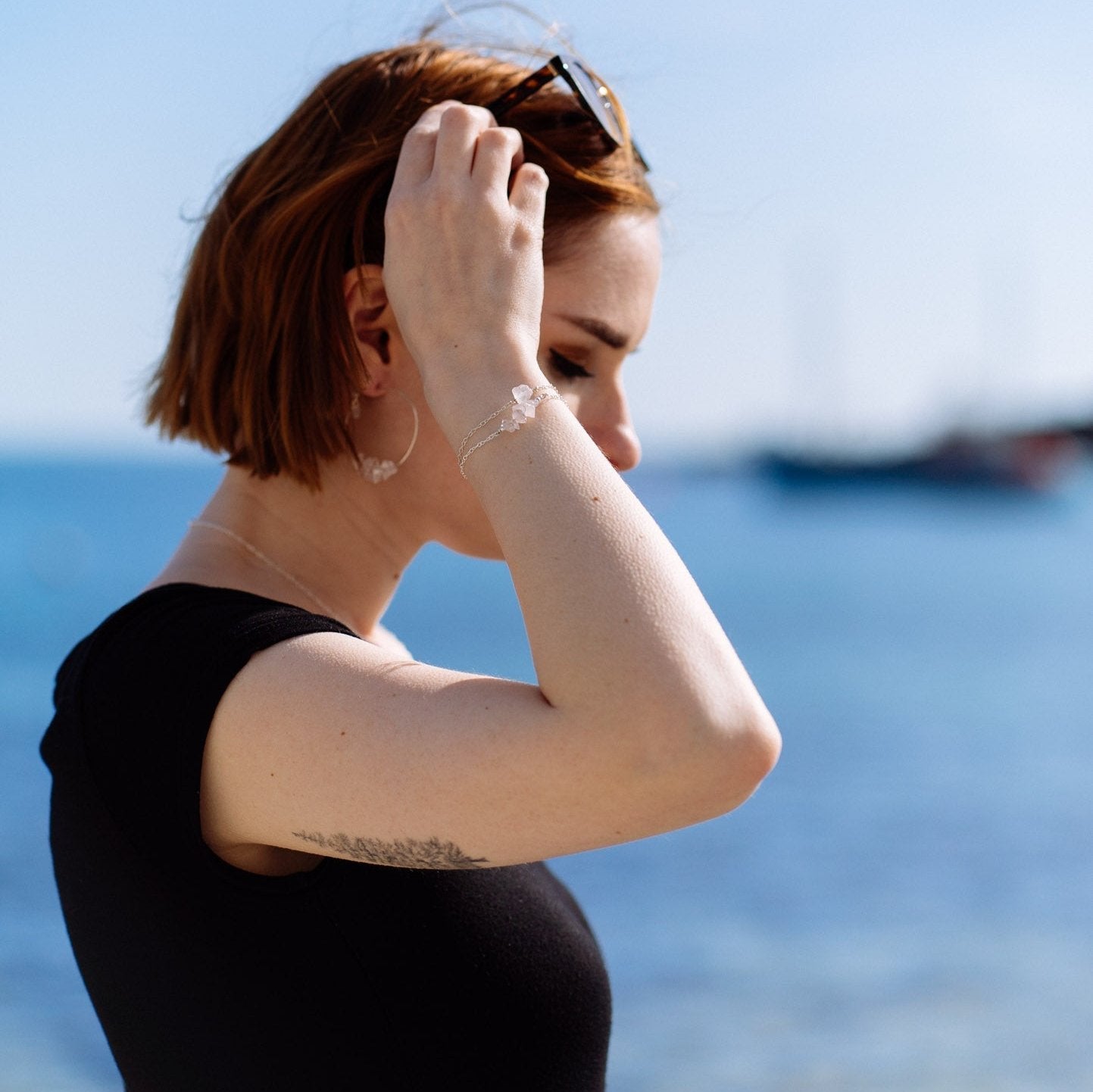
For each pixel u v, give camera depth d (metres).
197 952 1.29
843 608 29.73
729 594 33.12
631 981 7.21
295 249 1.47
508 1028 1.36
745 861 9.76
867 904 8.74
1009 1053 6.10
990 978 7.25
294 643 1.25
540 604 1.14
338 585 1.57
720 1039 6.34
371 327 1.50
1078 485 90.44
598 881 9.19
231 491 1.57
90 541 45.94
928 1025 6.50
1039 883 9.30
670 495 105.31
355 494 1.55
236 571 1.50
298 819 1.21
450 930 1.35
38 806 10.65
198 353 1.57
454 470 1.53
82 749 1.32
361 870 1.32
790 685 19.42
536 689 1.15
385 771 1.15
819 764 13.70
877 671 20.73
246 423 1.50
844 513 75.44
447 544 1.61
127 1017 1.37
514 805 1.12
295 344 1.47
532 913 1.43
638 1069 6.02
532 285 1.32
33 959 6.97
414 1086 1.31
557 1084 1.39
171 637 1.30
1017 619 27.83
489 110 1.50
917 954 7.67
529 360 1.27
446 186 1.33
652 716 1.08
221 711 1.24
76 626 25.25
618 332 1.53
